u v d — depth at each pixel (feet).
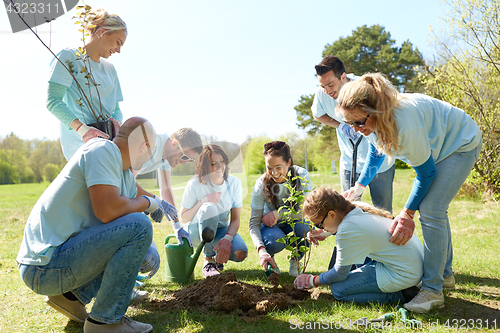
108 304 6.51
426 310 7.57
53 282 6.42
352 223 7.88
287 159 10.37
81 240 6.38
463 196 30.68
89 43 9.55
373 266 8.32
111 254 6.50
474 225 18.86
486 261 11.71
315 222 8.45
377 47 98.07
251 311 7.67
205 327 7.05
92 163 6.49
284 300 8.07
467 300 8.33
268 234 10.91
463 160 7.81
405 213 7.82
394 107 7.16
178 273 10.17
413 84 83.66
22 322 7.46
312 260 12.84
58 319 7.62
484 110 30.14
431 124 7.72
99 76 9.91
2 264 12.37
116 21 9.36
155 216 8.29
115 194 6.54
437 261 7.75
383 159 9.70
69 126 9.18
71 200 6.56
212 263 10.97
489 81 30.48
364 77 7.20
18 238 17.52
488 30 30.01
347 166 11.96
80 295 7.24
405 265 7.83
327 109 12.30
